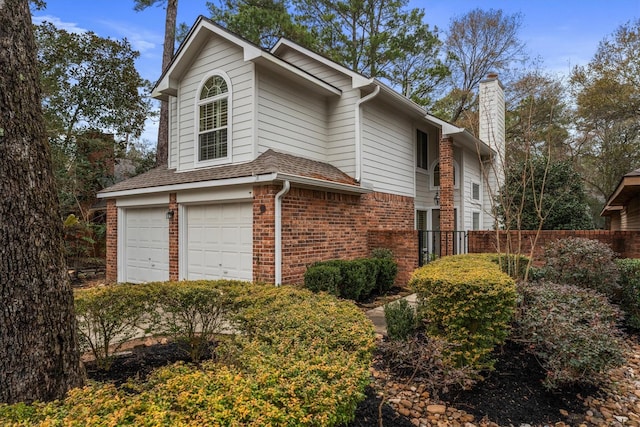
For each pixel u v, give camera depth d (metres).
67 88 14.22
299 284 7.68
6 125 2.40
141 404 1.70
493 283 3.81
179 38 17.22
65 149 13.54
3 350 2.32
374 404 3.42
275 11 16.59
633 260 6.54
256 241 7.49
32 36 2.65
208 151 9.34
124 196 10.33
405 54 19.45
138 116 15.82
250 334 2.93
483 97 14.22
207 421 1.57
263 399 1.77
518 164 11.80
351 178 9.78
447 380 3.42
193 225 8.90
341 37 19.30
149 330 4.24
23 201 2.42
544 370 4.11
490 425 3.27
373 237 9.92
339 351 2.40
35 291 2.44
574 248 6.39
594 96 19.25
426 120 12.32
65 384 2.57
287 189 7.22
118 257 10.64
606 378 3.94
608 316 4.52
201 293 4.23
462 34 21.27
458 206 13.12
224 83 9.03
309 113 9.90
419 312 4.66
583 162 24.88
